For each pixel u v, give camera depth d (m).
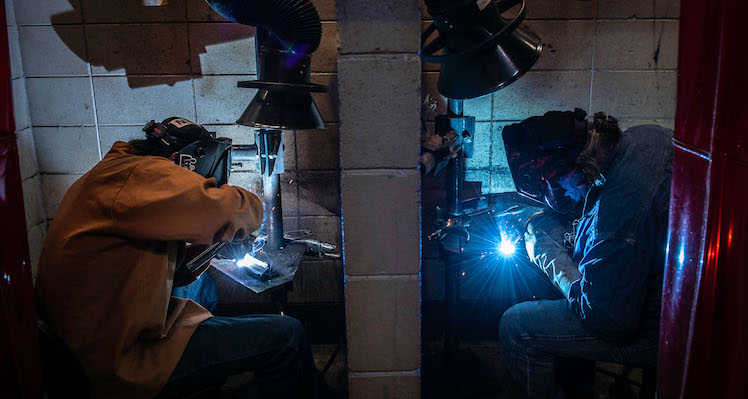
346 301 1.78
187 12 2.54
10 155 1.35
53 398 1.62
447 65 1.94
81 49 2.57
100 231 1.50
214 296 2.57
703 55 1.32
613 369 2.63
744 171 1.22
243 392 2.42
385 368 1.85
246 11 1.81
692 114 1.38
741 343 1.28
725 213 1.26
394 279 1.75
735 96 1.21
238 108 2.65
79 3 2.52
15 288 1.36
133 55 2.59
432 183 2.75
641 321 1.79
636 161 1.74
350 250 1.72
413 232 1.71
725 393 1.33
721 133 1.25
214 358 1.73
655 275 1.77
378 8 1.54
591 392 2.39
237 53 2.59
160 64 2.60
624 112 2.67
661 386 1.59
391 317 1.79
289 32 1.88
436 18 1.83
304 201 2.79
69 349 1.52
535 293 2.81
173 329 1.71
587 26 2.55
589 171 1.75
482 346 2.85
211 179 1.65
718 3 1.25
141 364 1.60
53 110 2.65
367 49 1.56
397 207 1.68
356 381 1.86
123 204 1.49
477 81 1.86
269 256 2.36
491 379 2.48
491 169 2.75
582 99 2.65
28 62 2.58
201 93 2.64
